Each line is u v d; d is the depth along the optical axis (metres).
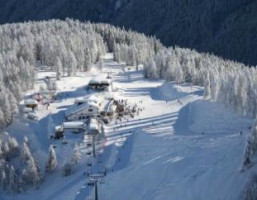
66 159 147.00
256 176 104.62
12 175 141.12
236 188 105.81
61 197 130.38
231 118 164.62
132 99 192.38
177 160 127.56
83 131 159.88
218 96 180.12
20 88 189.00
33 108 180.00
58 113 176.25
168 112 176.75
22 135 165.25
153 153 139.12
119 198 120.94
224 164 116.19
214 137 144.88
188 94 195.12
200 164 121.94
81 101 174.88
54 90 196.62
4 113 169.00
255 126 112.00
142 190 120.69
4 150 151.50
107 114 170.12
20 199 137.62
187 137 148.38
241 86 168.88
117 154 144.00
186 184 114.56
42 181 141.75
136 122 166.25
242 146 120.38
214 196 107.50
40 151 154.25
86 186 129.62
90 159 144.25
